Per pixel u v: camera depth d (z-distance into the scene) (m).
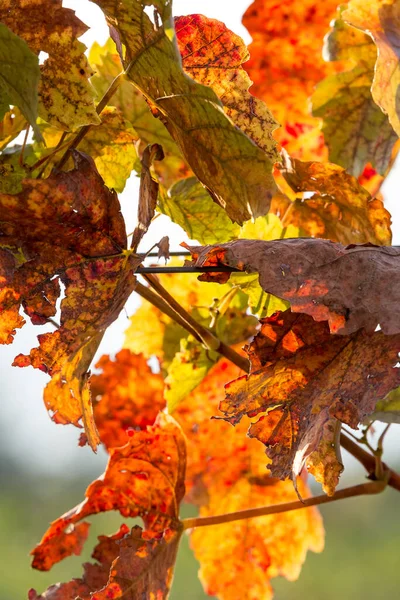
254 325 1.77
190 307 1.77
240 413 1.54
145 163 1.57
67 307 1.55
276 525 1.83
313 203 1.68
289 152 1.80
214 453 1.82
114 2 1.52
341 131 1.74
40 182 1.52
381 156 1.75
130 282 1.56
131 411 1.82
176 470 1.70
